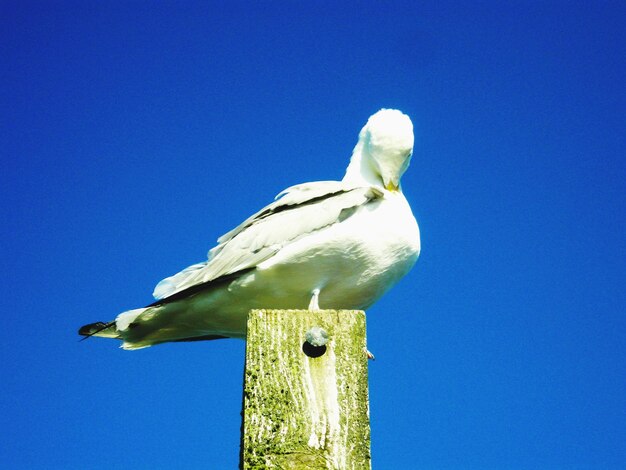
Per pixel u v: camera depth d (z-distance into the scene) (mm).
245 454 3998
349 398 4102
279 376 4137
